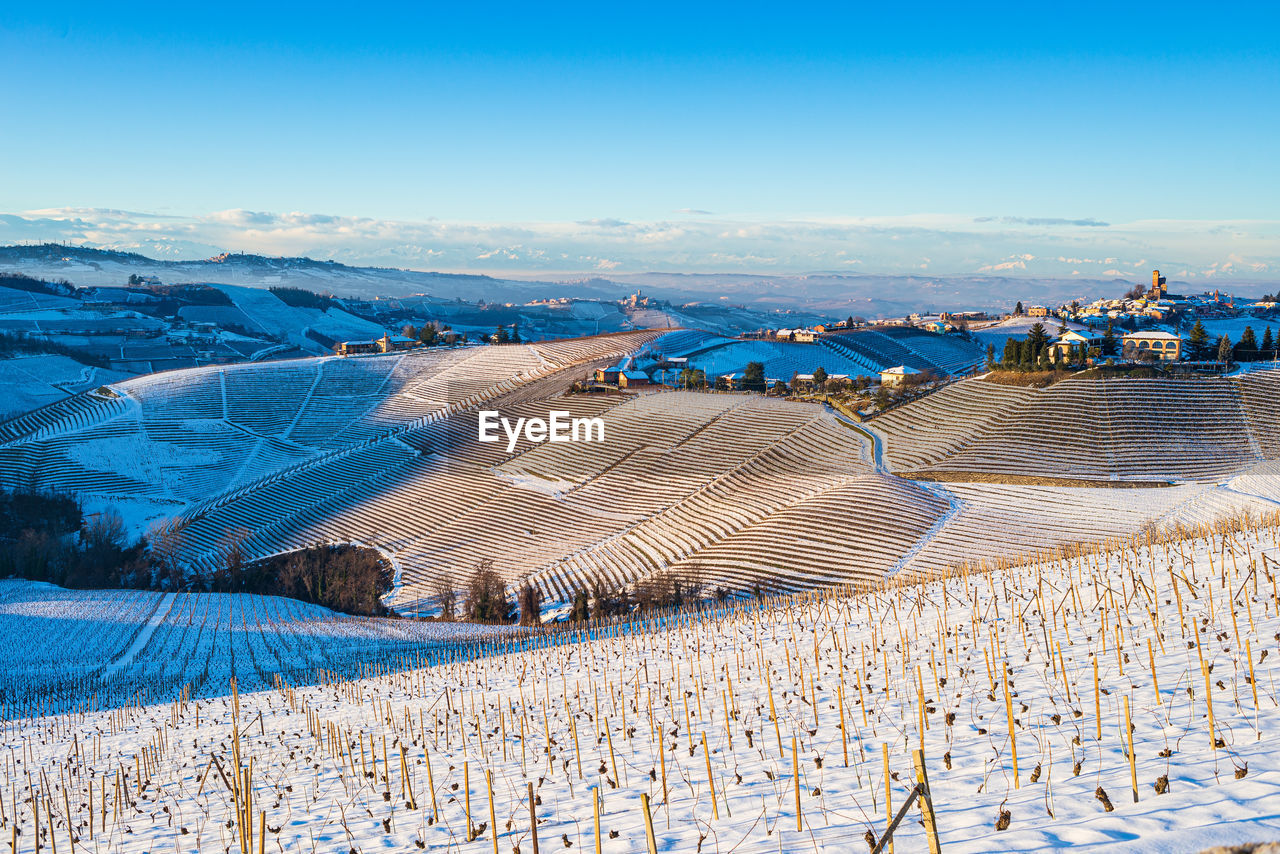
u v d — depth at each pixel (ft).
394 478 462.19
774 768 53.83
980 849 34.19
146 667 192.75
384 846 51.98
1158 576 92.17
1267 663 54.39
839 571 260.01
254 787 73.26
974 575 130.93
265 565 340.59
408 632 226.58
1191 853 30.42
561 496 399.44
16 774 96.27
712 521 335.88
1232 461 332.80
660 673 97.40
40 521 417.69
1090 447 352.28
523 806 55.26
